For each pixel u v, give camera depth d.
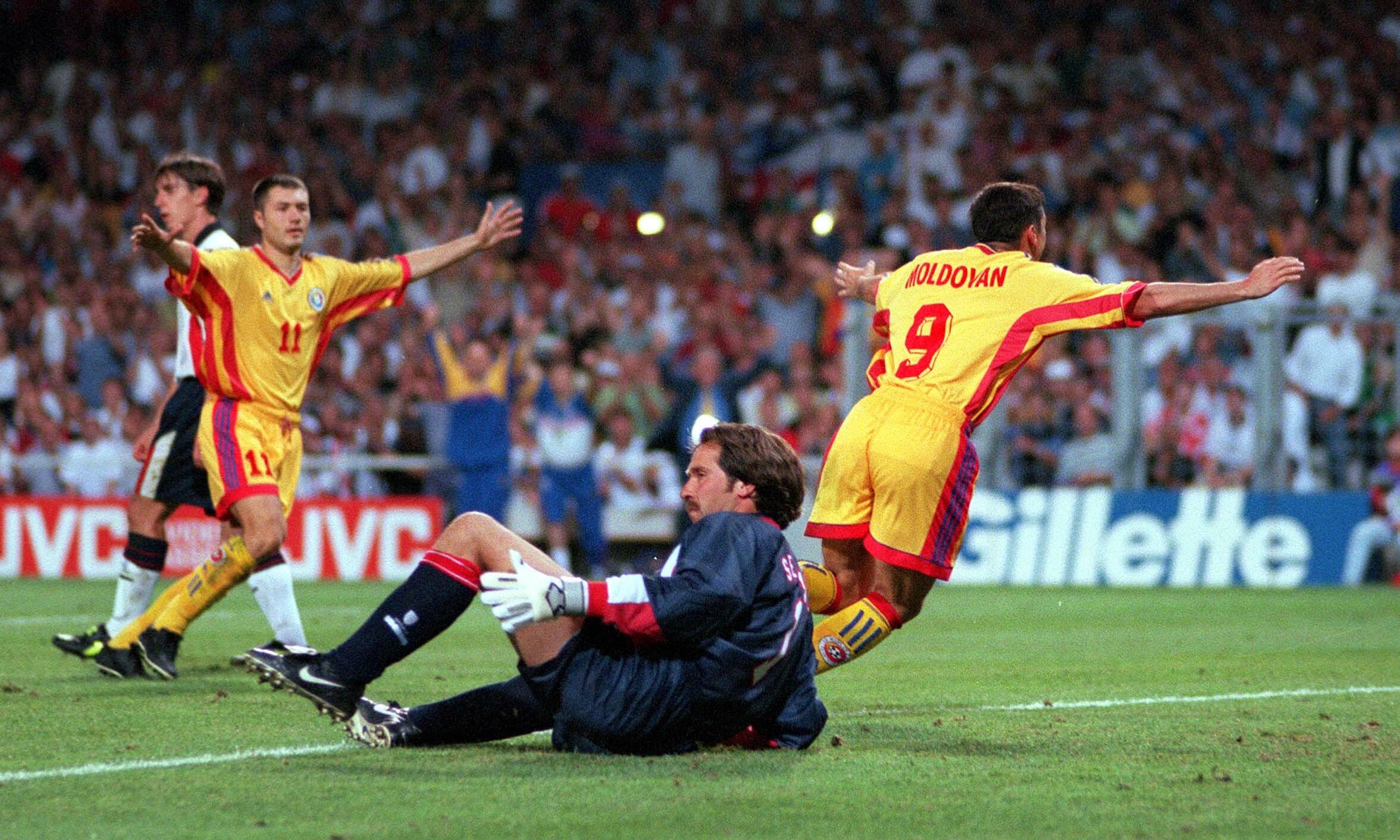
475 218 65.69
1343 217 60.91
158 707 18.94
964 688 21.95
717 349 56.56
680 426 52.16
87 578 47.62
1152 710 19.48
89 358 56.44
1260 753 15.91
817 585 18.55
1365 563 46.59
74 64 73.75
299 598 39.69
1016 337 17.95
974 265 18.42
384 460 49.12
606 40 74.38
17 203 67.06
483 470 47.59
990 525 47.69
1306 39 68.50
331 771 14.30
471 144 69.12
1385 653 27.45
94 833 11.91
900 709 19.61
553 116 71.69
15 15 75.69
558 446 48.09
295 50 74.25
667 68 73.75
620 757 14.84
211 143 71.00
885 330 19.34
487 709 15.30
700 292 60.25
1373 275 57.25
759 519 14.66
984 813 12.77
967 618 35.03
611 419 52.41
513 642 14.89
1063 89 69.00
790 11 75.12
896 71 70.12
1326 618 34.97
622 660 14.60
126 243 67.19
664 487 51.28
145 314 57.88
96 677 22.28
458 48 74.88
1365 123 63.09
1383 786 14.09
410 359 54.16
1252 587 46.00
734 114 69.38
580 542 49.81
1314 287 56.53
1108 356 50.75
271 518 21.19
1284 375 47.06
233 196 68.75
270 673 14.73
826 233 60.72
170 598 22.16
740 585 14.09
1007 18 71.75
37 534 48.16
